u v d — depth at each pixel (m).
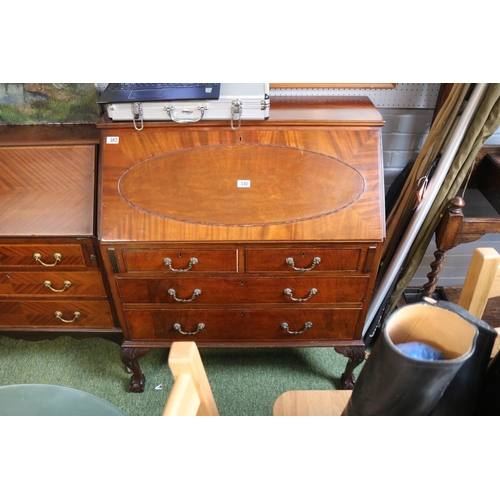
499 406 0.64
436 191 1.41
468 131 1.31
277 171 1.28
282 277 1.37
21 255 1.43
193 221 1.27
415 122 1.70
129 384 1.72
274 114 1.32
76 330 1.68
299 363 1.83
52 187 1.37
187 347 0.65
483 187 1.70
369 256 1.31
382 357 0.52
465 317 0.57
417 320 0.60
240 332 1.53
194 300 1.43
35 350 1.88
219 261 1.32
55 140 1.38
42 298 1.58
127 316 1.49
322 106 1.39
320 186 1.28
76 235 1.35
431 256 2.05
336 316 1.48
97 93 1.49
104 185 1.28
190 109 1.22
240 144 1.28
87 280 1.51
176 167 1.28
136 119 1.26
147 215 1.27
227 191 1.28
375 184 1.28
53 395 1.08
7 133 1.45
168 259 1.31
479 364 0.62
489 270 0.84
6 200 1.38
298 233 1.26
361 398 0.59
